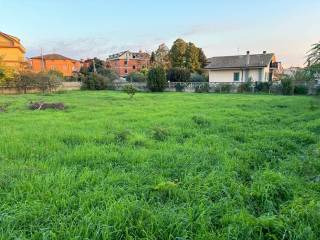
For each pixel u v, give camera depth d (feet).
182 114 39.55
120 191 12.48
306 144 22.62
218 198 12.37
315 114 37.45
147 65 248.32
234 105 53.06
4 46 141.49
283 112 42.45
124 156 17.98
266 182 13.20
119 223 9.76
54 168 15.42
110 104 54.75
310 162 15.99
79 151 18.61
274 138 23.82
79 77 140.56
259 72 130.62
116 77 145.89
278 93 94.89
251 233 9.52
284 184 13.11
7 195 11.65
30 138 22.34
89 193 12.02
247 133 26.00
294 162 16.71
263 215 10.73
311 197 11.92
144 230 9.49
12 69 94.73
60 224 9.68
